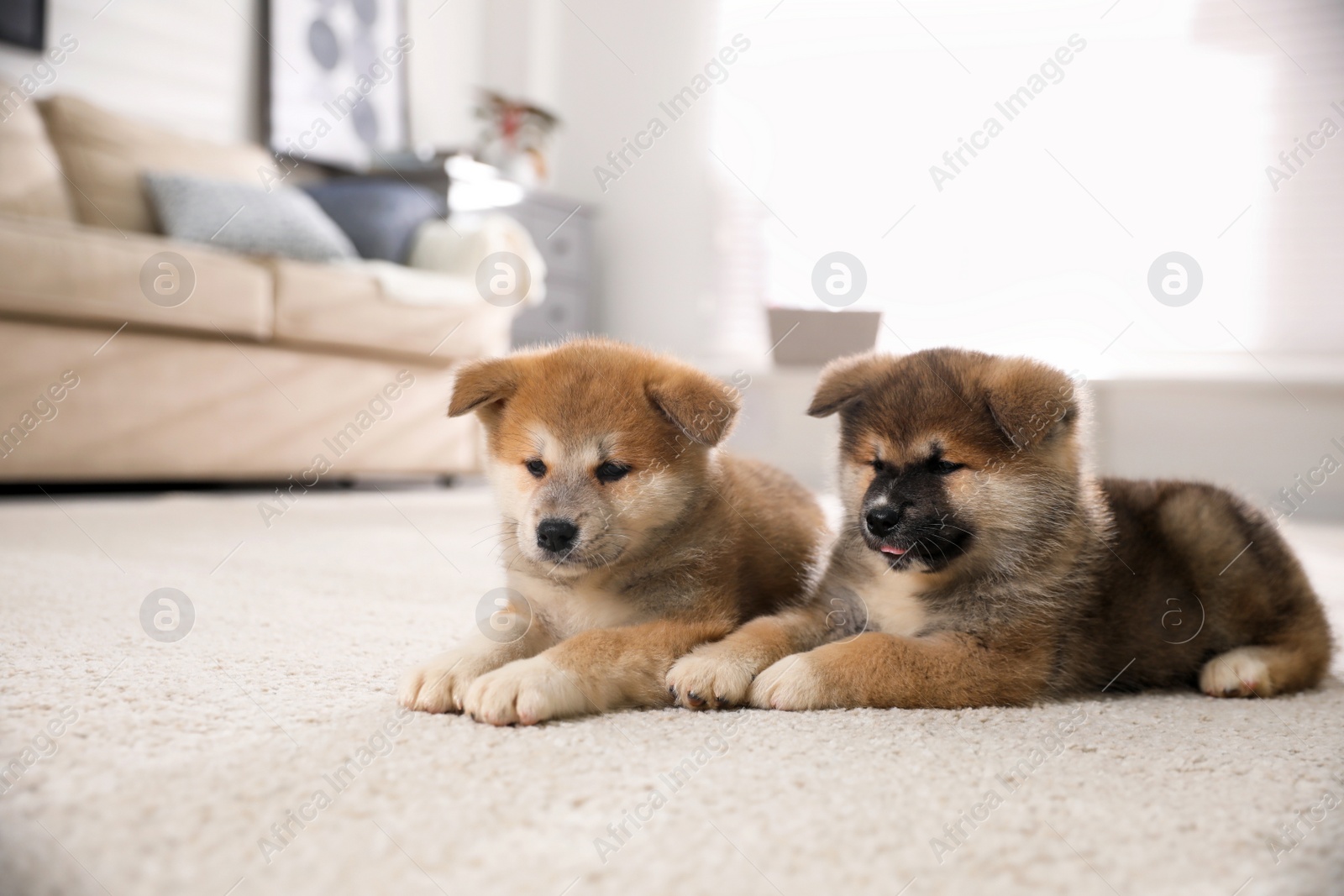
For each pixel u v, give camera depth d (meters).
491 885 0.73
